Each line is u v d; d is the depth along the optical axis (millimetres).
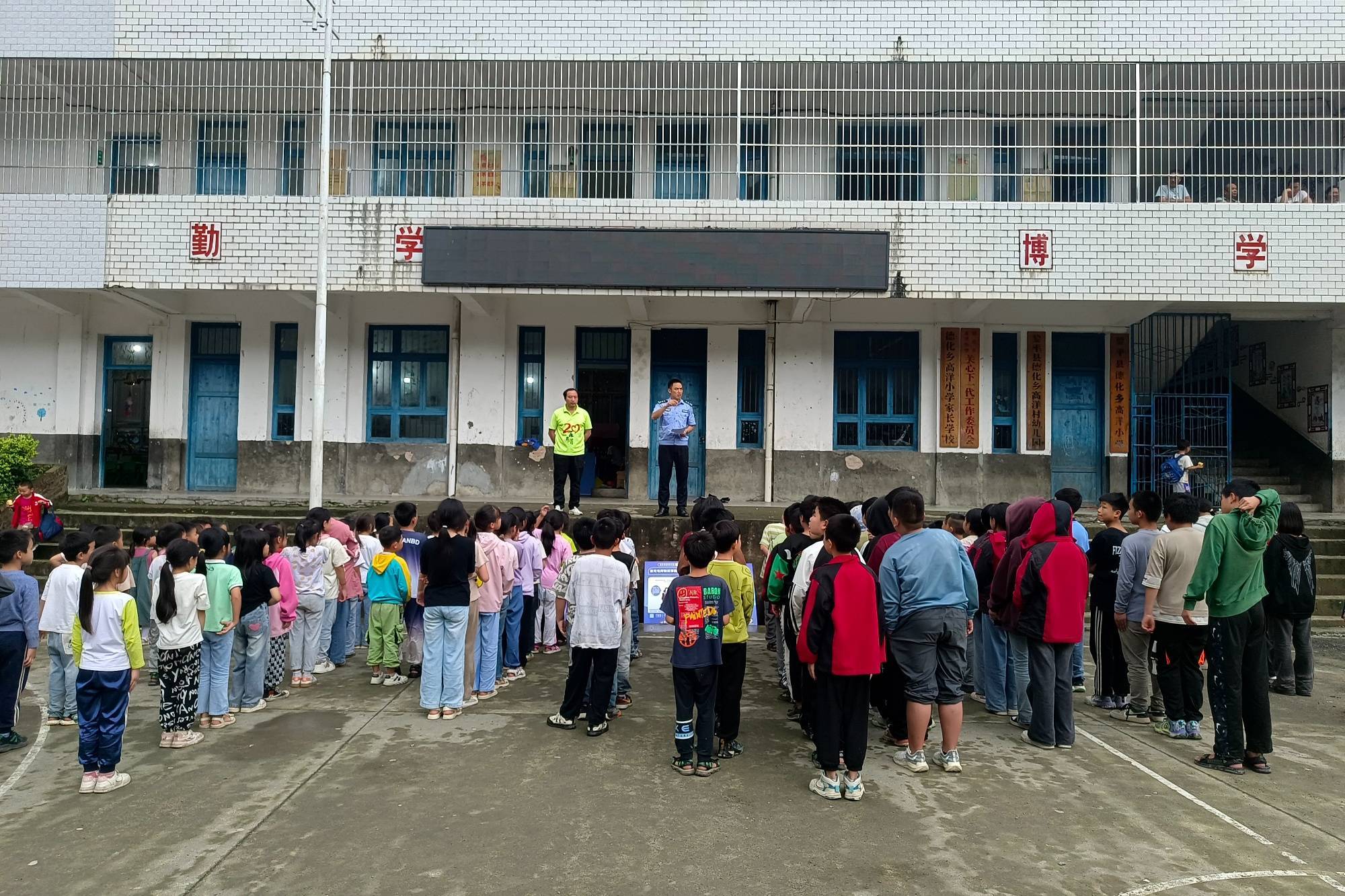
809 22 11352
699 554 4824
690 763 4828
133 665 4570
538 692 6598
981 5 11250
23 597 5211
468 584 5891
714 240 10750
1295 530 6723
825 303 12281
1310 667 6676
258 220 11055
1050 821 4195
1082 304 12062
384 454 12828
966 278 10727
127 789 4508
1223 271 10555
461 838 3920
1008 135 11906
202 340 13250
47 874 3576
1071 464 12750
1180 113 11711
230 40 11312
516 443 12852
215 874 3572
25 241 11188
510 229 10836
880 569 4988
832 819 4180
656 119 12133
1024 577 5363
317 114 12219
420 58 11359
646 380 12758
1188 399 12391
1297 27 10930
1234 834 4062
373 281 10961
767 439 12609
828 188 12031
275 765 4875
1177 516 5520
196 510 10891
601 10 11398
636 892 3439
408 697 6387
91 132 12211
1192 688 5473
